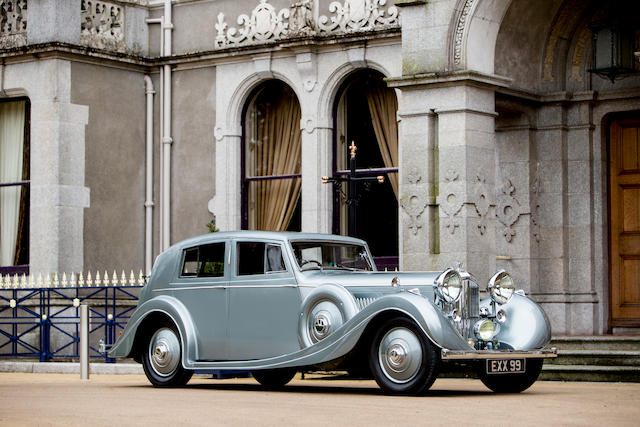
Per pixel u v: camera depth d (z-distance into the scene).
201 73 23.95
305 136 22.58
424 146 18.22
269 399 12.28
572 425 9.63
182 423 9.72
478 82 17.97
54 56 22.89
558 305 20.03
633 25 19.39
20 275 24.03
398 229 21.78
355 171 20.58
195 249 14.50
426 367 12.37
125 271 23.84
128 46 24.20
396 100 21.95
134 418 10.16
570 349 17.38
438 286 12.94
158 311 14.48
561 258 20.03
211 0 23.84
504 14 18.61
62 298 22.34
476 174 18.05
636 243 19.91
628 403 11.84
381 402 11.73
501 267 20.22
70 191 22.98
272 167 23.61
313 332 13.33
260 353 13.77
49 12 23.03
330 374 17.89
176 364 14.42
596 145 20.02
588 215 19.97
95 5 23.70
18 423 9.73
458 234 17.88
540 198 20.22
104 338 22.02
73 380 17.09
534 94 19.75
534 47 19.88
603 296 19.95
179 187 24.08
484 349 13.11
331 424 9.60
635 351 16.62
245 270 14.01
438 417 10.20
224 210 23.53
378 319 12.79
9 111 24.50
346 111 22.58
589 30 19.91
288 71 22.84
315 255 14.17
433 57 18.27
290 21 22.56
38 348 22.47
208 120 23.84
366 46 21.84
